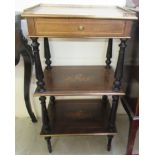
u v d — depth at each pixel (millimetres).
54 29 772
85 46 1232
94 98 1386
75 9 942
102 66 1271
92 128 1104
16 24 952
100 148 1204
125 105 1108
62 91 955
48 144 1132
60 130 1086
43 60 1253
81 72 1180
